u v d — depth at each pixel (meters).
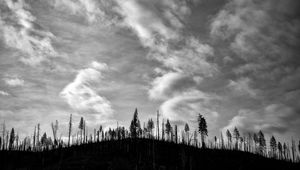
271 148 116.38
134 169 68.94
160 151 86.50
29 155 89.38
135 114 103.44
